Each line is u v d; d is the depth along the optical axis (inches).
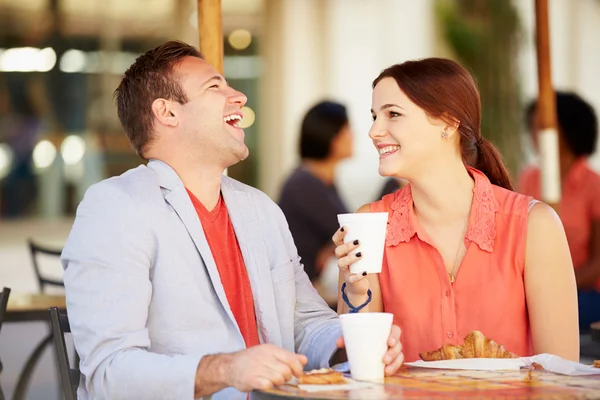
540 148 179.0
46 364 268.1
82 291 99.1
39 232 490.9
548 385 81.3
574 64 515.2
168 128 110.6
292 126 508.1
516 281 114.7
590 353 172.2
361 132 505.7
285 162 508.1
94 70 503.2
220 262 109.9
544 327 113.7
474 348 97.4
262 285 111.9
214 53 129.6
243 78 509.4
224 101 110.7
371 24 505.7
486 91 471.8
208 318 104.7
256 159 510.3
